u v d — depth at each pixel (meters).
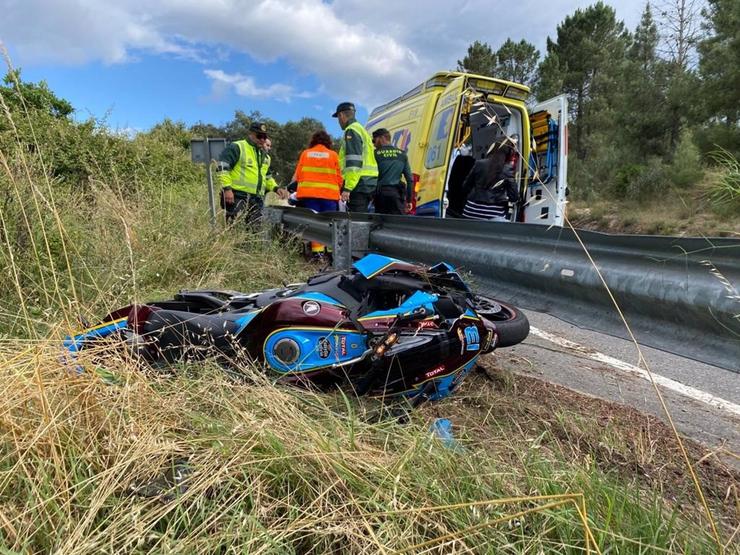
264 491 1.66
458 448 2.01
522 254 2.51
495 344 2.86
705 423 2.73
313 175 6.91
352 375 2.61
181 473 1.69
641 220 11.50
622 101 18.73
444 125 6.24
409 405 2.43
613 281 1.98
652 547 1.46
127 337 2.50
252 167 6.96
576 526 1.54
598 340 4.22
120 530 1.46
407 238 3.66
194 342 2.57
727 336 1.63
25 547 1.33
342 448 1.88
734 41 12.40
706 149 12.87
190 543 1.43
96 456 1.71
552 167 7.09
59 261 3.78
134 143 9.39
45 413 1.70
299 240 6.34
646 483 2.11
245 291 4.85
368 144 6.23
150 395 2.06
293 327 2.53
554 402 2.84
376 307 2.79
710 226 9.26
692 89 14.38
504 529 1.58
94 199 5.70
